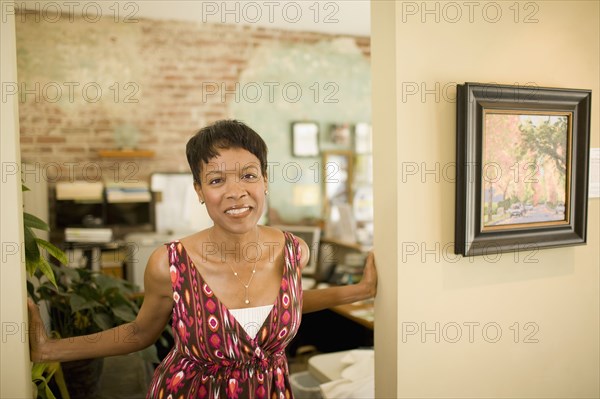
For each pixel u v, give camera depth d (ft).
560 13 5.76
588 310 6.26
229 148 4.26
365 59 16.29
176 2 12.66
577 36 5.88
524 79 5.57
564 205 5.72
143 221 14.14
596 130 6.12
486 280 5.57
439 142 5.14
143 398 7.20
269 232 4.84
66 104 13.43
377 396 5.61
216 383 4.35
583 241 5.82
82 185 13.35
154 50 14.06
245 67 14.99
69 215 13.41
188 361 4.51
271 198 15.60
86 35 13.44
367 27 15.17
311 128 15.80
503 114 5.27
